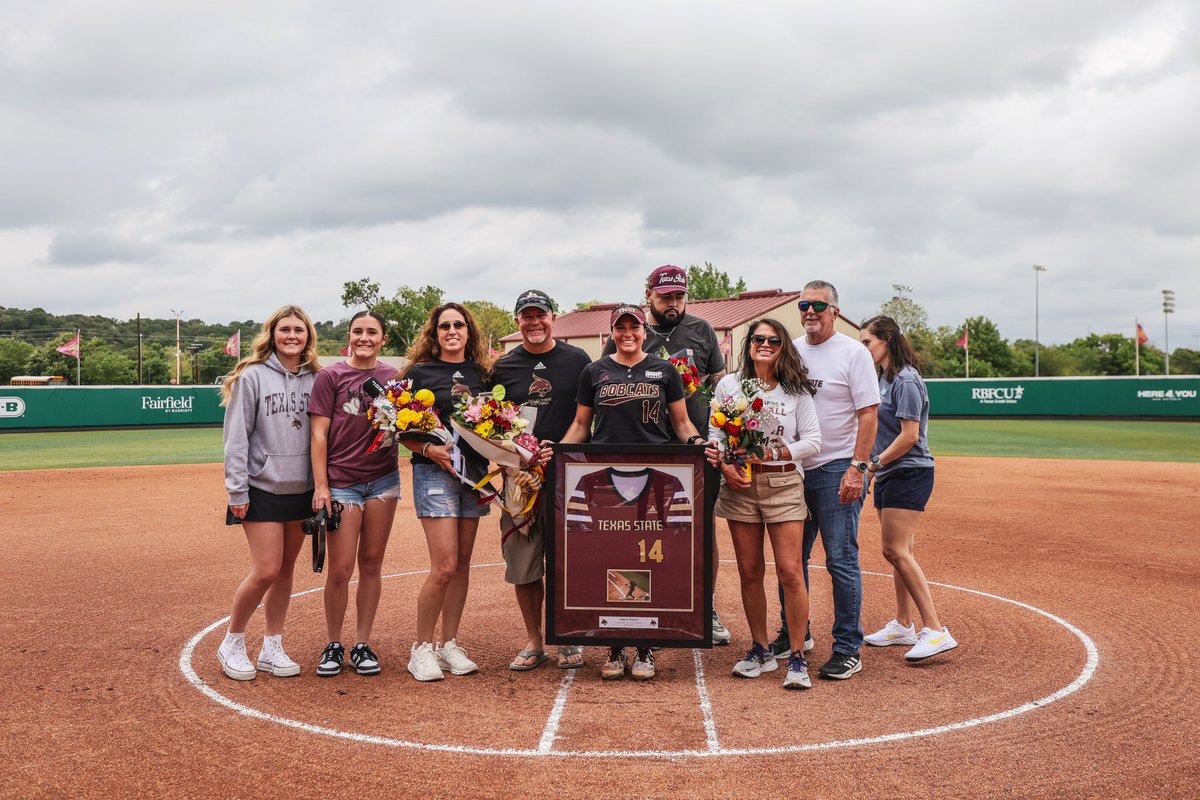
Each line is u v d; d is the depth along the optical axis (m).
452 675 5.24
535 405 5.48
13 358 72.38
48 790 3.66
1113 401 34.69
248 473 4.99
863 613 6.80
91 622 6.46
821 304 5.23
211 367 70.50
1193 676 5.13
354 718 4.46
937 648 5.39
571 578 5.18
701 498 5.11
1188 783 3.69
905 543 5.58
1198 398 33.22
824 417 5.20
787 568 4.98
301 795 3.60
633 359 5.22
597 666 5.46
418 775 3.78
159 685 5.00
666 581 5.14
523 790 3.63
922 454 5.58
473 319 5.43
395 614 6.81
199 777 3.78
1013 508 12.73
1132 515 12.04
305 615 6.71
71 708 4.62
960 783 3.69
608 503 5.16
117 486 15.23
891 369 5.66
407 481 16.25
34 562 8.78
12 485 15.34
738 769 3.83
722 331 38.47
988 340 76.31
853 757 3.96
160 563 8.73
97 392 31.36
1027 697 4.76
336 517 4.99
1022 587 7.66
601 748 4.07
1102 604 7.02
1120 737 4.19
